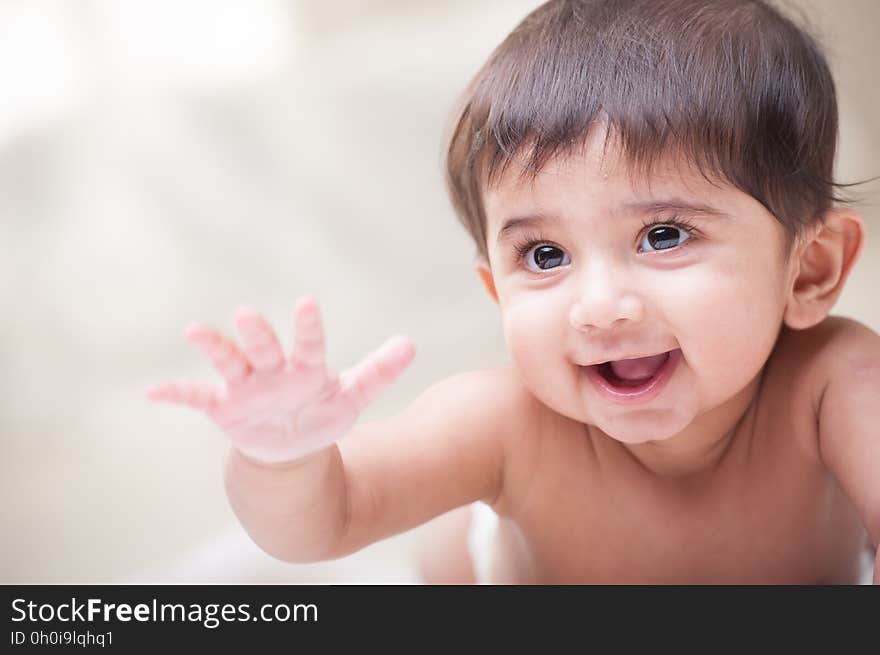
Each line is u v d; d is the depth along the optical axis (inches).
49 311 107.5
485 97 46.5
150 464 85.5
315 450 39.1
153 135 121.8
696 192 41.8
